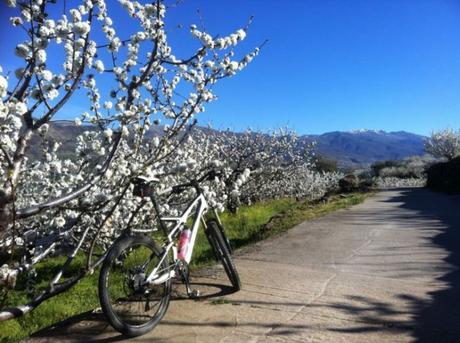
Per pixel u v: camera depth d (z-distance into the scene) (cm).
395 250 636
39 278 656
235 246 774
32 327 460
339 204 1334
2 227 271
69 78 305
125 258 375
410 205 1271
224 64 443
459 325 355
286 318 372
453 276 494
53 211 492
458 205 1227
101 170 340
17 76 277
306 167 2158
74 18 287
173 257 381
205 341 328
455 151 3859
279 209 1505
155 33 389
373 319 371
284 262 572
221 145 1510
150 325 344
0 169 355
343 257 599
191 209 419
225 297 423
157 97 459
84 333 342
